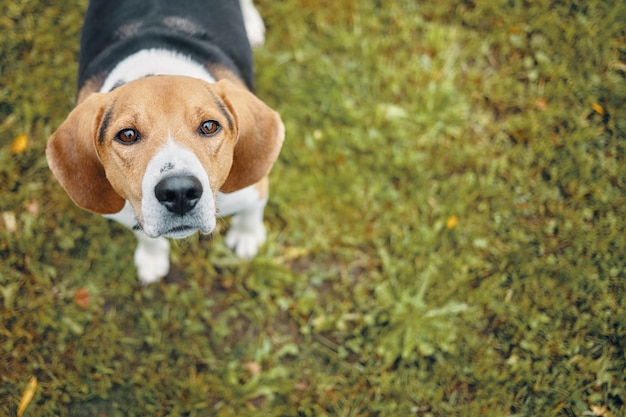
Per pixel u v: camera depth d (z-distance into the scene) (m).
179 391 1.05
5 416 1.02
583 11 1.25
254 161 0.89
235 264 1.11
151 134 0.80
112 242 1.12
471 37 1.24
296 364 1.07
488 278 1.11
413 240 1.12
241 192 0.93
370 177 1.16
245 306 1.09
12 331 1.06
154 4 0.97
